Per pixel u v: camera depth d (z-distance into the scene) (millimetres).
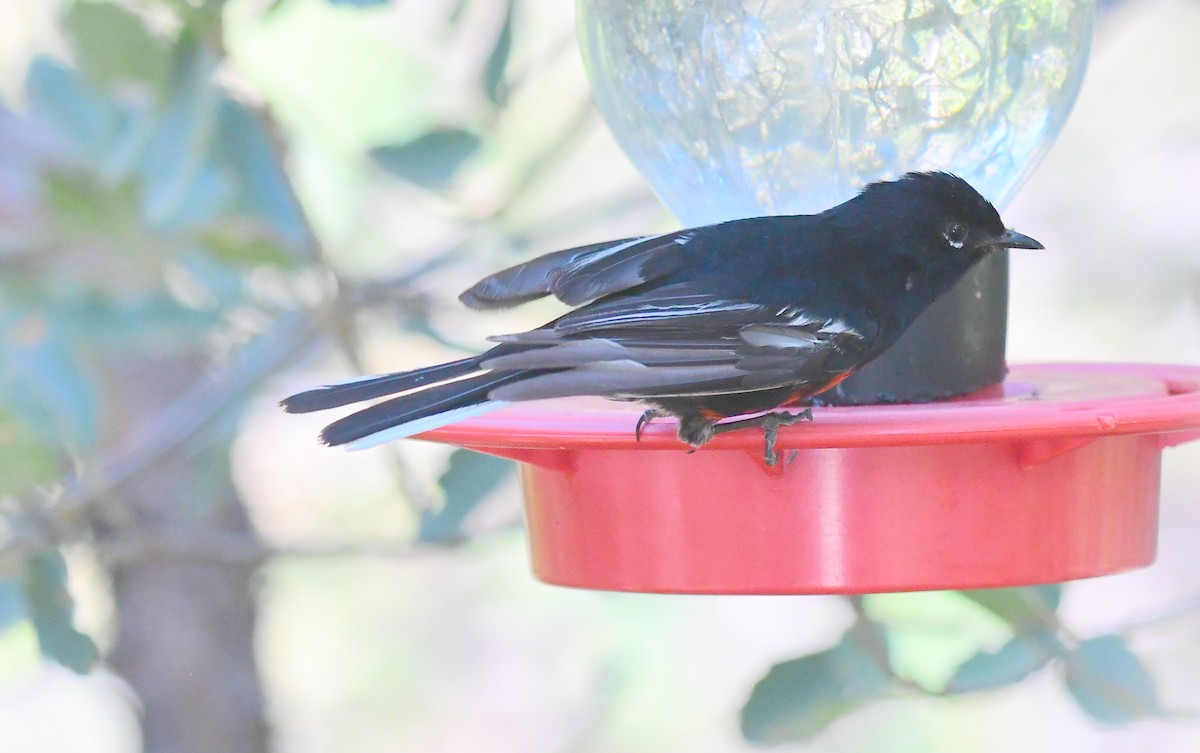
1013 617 8875
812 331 7562
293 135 11969
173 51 9422
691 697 17297
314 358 12211
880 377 8312
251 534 14039
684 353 7176
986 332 8445
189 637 14094
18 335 11008
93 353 11523
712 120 8844
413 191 11562
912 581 7531
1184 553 18812
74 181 10641
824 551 7531
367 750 18531
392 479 14172
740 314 7582
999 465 7539
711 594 7656
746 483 7562
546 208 14047
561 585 8148
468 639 19359
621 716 17094
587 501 7922
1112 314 17156
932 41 8562
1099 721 8789
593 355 6738
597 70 9188
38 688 19547
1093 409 6969
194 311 11281
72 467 11719
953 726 17000
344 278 11602
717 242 7977
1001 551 7574
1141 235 17141
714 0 8656
